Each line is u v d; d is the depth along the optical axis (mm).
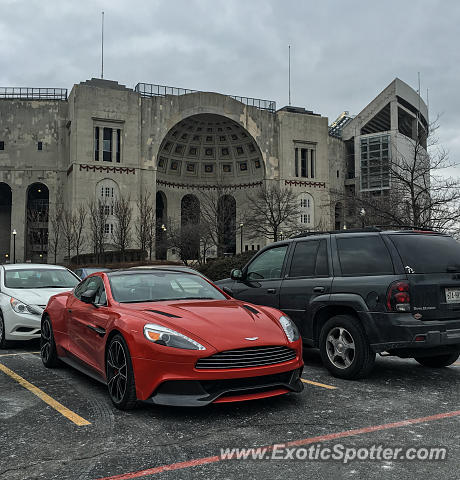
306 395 5512
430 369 7086
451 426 4398
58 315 6879
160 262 38438
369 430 4281
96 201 55594
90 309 5914
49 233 58969
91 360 5746
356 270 6426
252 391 4746
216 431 4270
